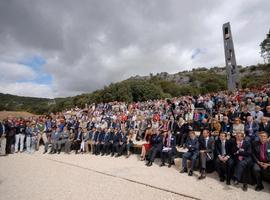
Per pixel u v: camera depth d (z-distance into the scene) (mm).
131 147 11484
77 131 13195
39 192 6191
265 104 11070
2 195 6016
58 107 57125
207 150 7648
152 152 9281
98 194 5984
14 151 13008
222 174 6914
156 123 12516
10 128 12906
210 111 13398
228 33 21922
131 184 6797
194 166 8172
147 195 5863
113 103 23672
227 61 21844
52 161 10453
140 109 19359
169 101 18500
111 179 7352
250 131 8531
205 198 5555
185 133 10305
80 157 11266
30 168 9062
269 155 6293
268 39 40156
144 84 46656
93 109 23109
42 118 17859
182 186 6484
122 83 46094
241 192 5934
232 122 9742
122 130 11695
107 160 10289
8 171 8617
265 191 5977
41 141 15617
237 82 21031
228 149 7051
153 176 7566
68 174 8062
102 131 12180
